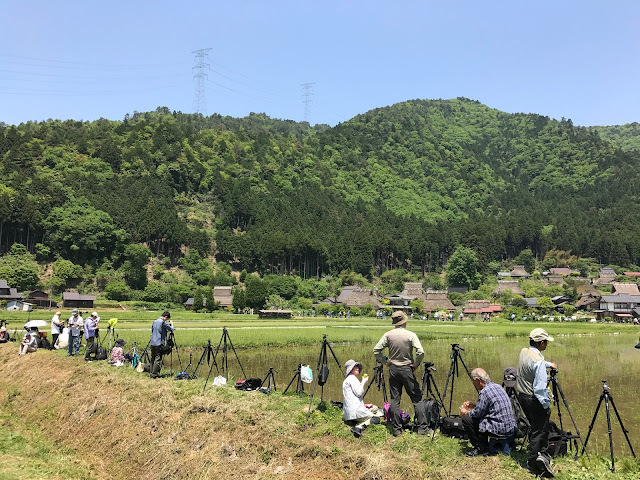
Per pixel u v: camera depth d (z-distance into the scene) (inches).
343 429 457.7
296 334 1771.7
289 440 450.9
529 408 361.1
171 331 718.5
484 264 6107.3
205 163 7632.9
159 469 487.8
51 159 6437.0
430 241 6515.8
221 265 5482.3
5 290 3759.8
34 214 4744.1
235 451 464.1
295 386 777.6
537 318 3503.9
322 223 6574.8
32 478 462.3
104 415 617.9
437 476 358.0
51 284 4220.0
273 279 4899.1
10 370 911.7
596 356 1331.2
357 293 4468.5
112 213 5251.0
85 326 858.1
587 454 396.2
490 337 1993.1
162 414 561.9
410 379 445.4
